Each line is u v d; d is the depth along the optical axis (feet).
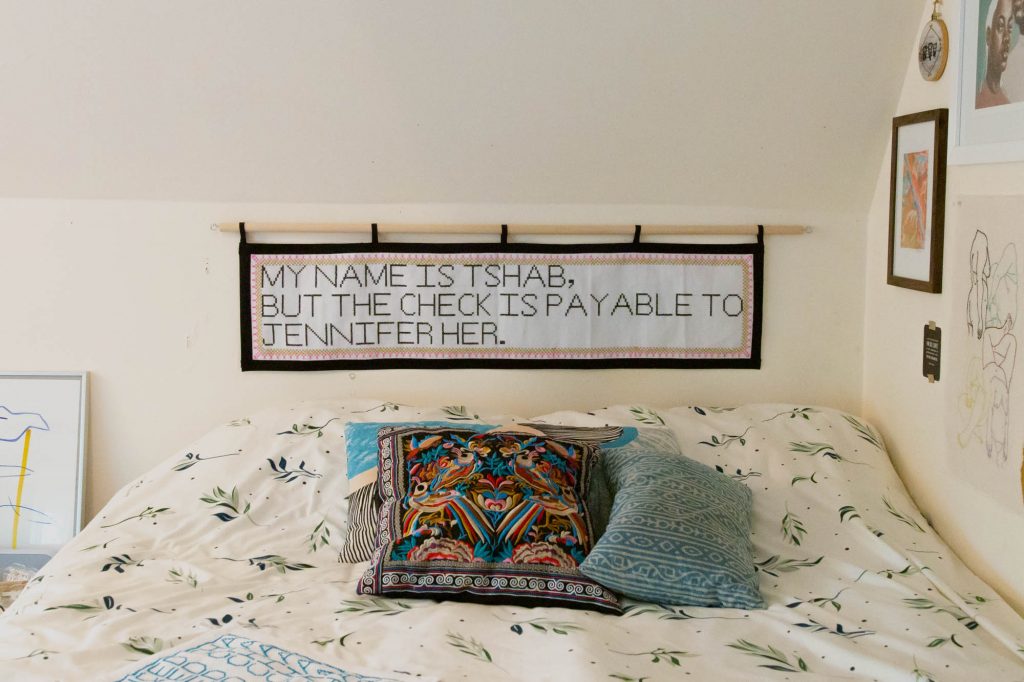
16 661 5.65
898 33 8.59
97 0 8.14
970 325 7.51
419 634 6.22
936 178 8.06
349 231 9.66
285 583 7.19
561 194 9.65
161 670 5.45
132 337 9.72
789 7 8.38
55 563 7.32
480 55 8.60
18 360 9.71
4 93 8.73
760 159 9.43
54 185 9.45
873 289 9.75
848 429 9.11
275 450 8.68
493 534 7.07
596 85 8.82
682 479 7.58
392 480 7.66
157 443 9.85
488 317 9.75
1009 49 6.86
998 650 6.17
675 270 9.73
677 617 6.65
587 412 9.47
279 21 8.33
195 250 9.64
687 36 8.52
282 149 9.25
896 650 6.05
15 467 9.61
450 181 9.53
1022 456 6.73
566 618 6.56
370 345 9.74
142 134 9.09
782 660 5.94
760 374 9.98
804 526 7.88
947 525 8.17
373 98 8.87
